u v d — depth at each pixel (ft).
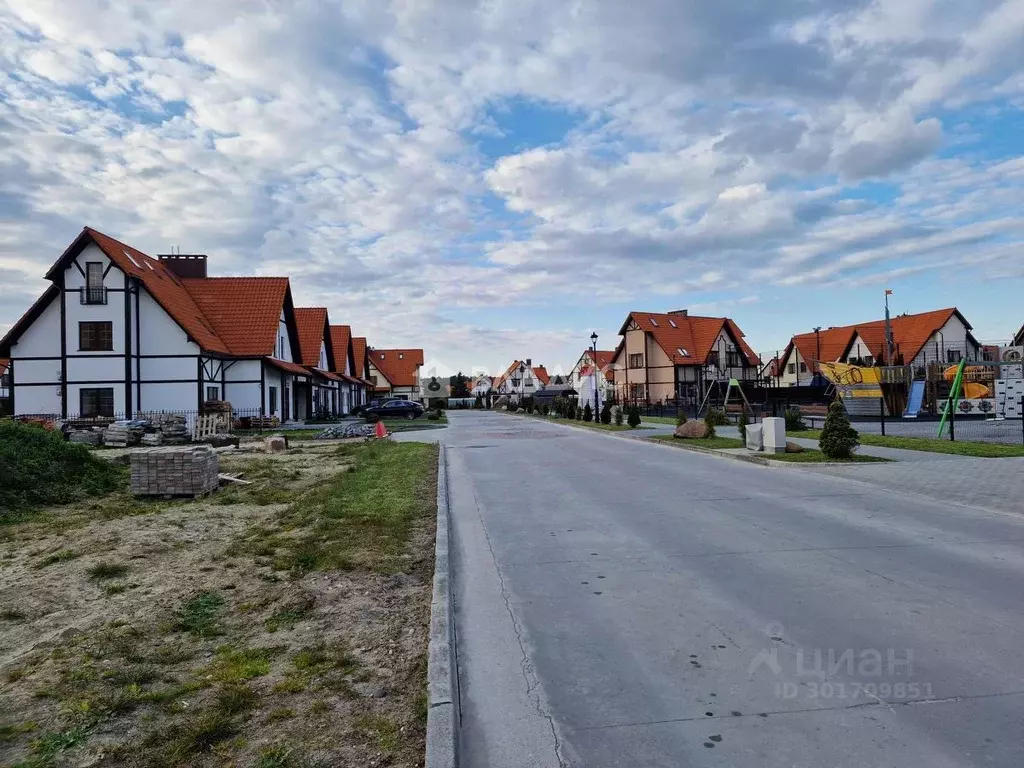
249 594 18.74
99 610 17.62
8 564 23.17
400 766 9.98
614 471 45.80
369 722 11.35
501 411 232.32
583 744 10.84
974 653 13.91
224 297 122.62
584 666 13.87
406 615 16.81
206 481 37.81
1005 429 74.95
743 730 11.09
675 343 197.67
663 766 10.12
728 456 52.80
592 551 23.35
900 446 53.42
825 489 35.60
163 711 11.87
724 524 27.09
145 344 100.27
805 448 55.72
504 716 11.87
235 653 14.42
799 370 198.70
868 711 11.59
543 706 12.20
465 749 10.78
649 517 28.96
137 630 15.93
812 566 20.66
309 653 14.33
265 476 45.44
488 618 16.88
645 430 89.35
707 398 118.11
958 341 169.68
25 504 34.42
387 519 28.25
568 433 91.61
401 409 156.15
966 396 103.81
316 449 69.56
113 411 98.78
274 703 12.09
